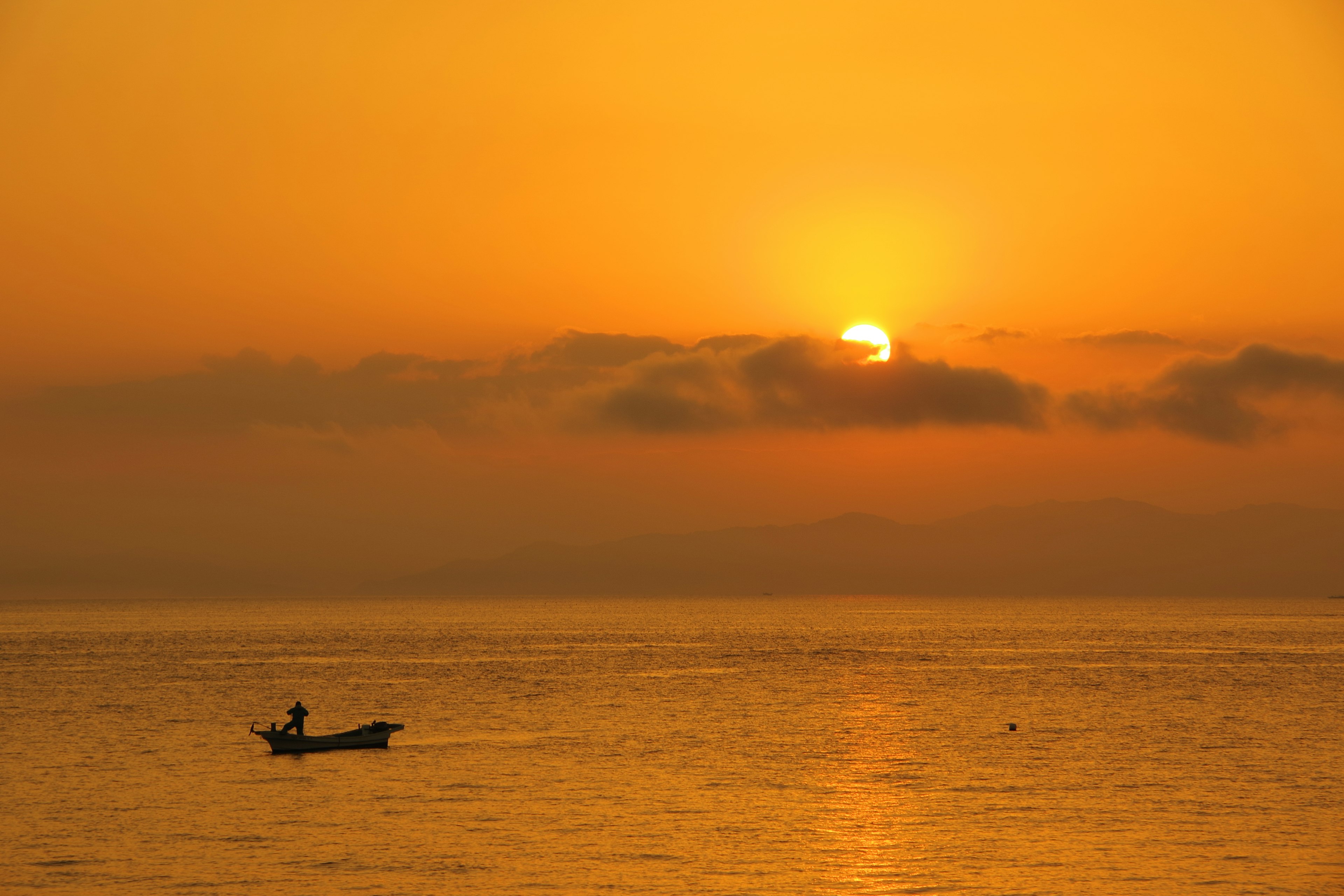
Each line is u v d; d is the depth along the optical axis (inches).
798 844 4697.3
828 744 7135.8
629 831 4901.6
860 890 4128.9
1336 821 5039.4
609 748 6988.2
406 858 4520.2
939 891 4119.1
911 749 6939.0
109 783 5925.2
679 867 4389.8
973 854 4532.5
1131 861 4439.0
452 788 5767.7
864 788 5728.3
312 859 4503.0
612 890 4136.3
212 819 5128.0
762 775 6087.6
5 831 4926.2
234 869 4379.9
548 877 4274.1
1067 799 5467.5
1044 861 4448.8
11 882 4239.7
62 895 4097.0
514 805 5388.8
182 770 6289.4
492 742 7253.9
